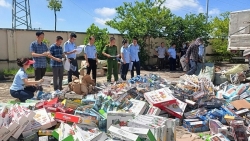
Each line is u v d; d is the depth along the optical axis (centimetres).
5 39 1387
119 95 589
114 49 941
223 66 1897
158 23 1772
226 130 444
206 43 1942
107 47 936
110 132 383
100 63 1335
